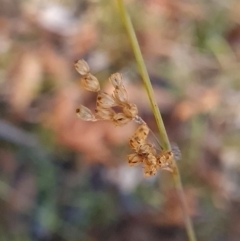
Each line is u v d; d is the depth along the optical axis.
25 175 0.28
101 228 0.27
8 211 0.27
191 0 0.34
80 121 0.28
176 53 0.32
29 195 0.28
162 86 0.31
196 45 0.33
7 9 0.33
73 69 0.31
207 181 0.28
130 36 0.11
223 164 0.29
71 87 0.30
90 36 0.32
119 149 0.28
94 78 0.10
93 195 0.28
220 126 0.30
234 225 0.27
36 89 0.30
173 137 0.29
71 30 0.33
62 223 0.27
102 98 0.10
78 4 0.34
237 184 0.28
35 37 0.32
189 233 0.13
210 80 0.32
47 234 0.27
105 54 0.32
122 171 0.28
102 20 0.32
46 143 0.29
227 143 0.29
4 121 0.29
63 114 0.29
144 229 0.27
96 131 0.28
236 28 0.33
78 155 0.29
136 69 0.31
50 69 0.31
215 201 0.27
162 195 0.27
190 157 0.28
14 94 0.30
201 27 0.33
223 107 0.30
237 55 0.32
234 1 0.33
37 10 0.33
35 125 0.29
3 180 0.28
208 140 0.29
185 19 0.33
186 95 0.30
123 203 0.28
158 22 0.33
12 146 0.29
